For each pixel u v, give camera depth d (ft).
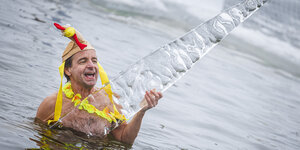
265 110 56.24
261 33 124.57
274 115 54.70
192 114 46.52
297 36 127.34
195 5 134.82
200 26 33.68
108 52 63.05
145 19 105.40
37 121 32.65
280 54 109.91
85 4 100.37
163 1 130.82
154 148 33.32
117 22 90.74
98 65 34.78
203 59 80.53
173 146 35.04
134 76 33.27
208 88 60.23
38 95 38.70
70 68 33.40
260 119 51.16
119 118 33.22
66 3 92.84
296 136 47.37
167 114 44.60
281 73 88.79
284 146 42.63
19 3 76.74
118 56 62.13
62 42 60.13
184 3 134.72
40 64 48.11
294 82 82.53
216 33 33.40
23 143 27.35
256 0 33.96
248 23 130.72
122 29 84.38
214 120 46.21
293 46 118.32
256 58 97.96
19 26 61.57
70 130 32.53
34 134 29.58
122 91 33.32
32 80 42.22
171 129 39.96
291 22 134.31
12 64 45.19
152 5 124.06
